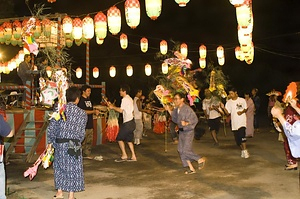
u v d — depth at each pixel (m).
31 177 6.90
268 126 20.64
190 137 8.85
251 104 14.18
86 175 8.85
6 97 14.80
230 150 12.20
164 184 7.96
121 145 10.62
